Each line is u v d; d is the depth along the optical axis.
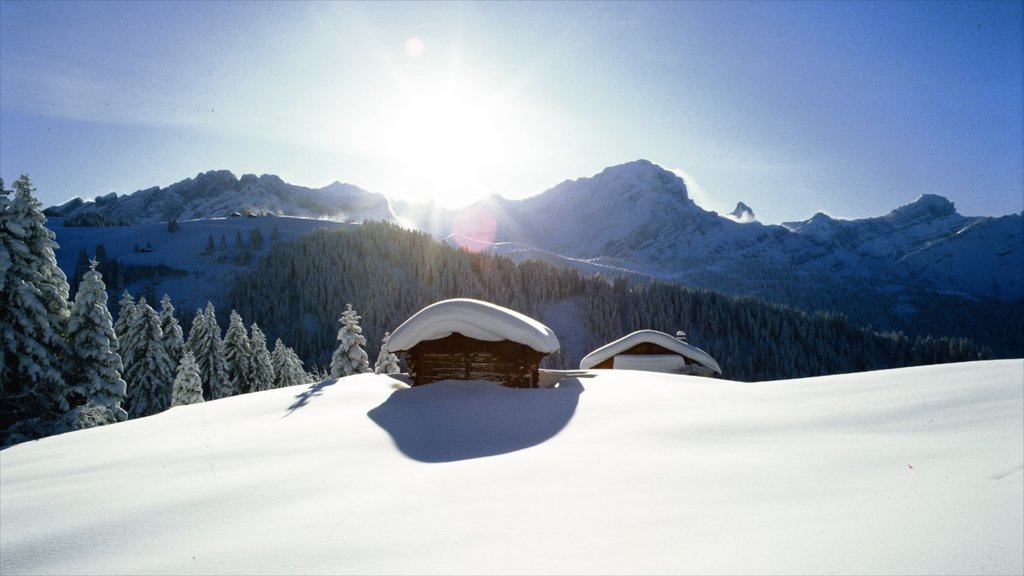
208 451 9.36
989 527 3.77
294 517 5.73
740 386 13.02
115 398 25.83
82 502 6.88
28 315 23.12
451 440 9.66
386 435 9.99
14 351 22.23
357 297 155.62
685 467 6.55
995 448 6.23
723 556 3.82
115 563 4.91
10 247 23.03
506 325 15.31
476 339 15.65
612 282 178.12
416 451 8.91
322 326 145.75
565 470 6.83
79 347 25.03
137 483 7.64
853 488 5.23
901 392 9.93
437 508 5.67
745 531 4.30
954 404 8.67
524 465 7.22
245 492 6.81
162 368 37.94
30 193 24.08
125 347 37.81
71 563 5.02
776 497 5.20
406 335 15.69
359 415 11.86
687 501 5.30
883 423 8.21
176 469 8.34
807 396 10.70
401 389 14.82
